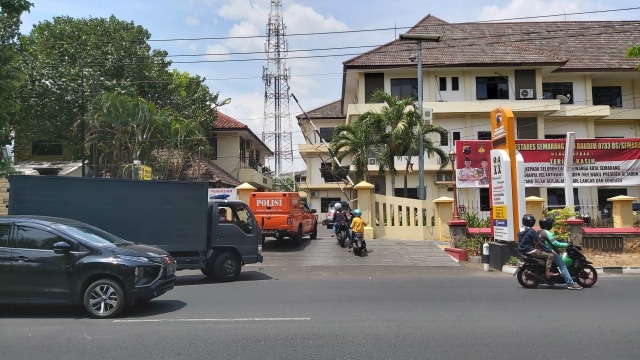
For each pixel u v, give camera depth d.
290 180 51.31
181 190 12.89
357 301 9.48
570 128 34.44
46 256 8.44
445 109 32.56
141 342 6.61
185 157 28.70
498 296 10.00
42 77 26.42
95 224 12.32
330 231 31.72
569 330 7.03
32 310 9.09
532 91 33.50
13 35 17.19
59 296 8.38
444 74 33.72
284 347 6.27
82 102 26.44
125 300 8.32
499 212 15.16
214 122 36.88
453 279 12.91
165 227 12.70
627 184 20.42
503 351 6.03
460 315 8.09
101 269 8.33
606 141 20.48
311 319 7.86
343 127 25.59
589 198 31.58
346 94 39.44
